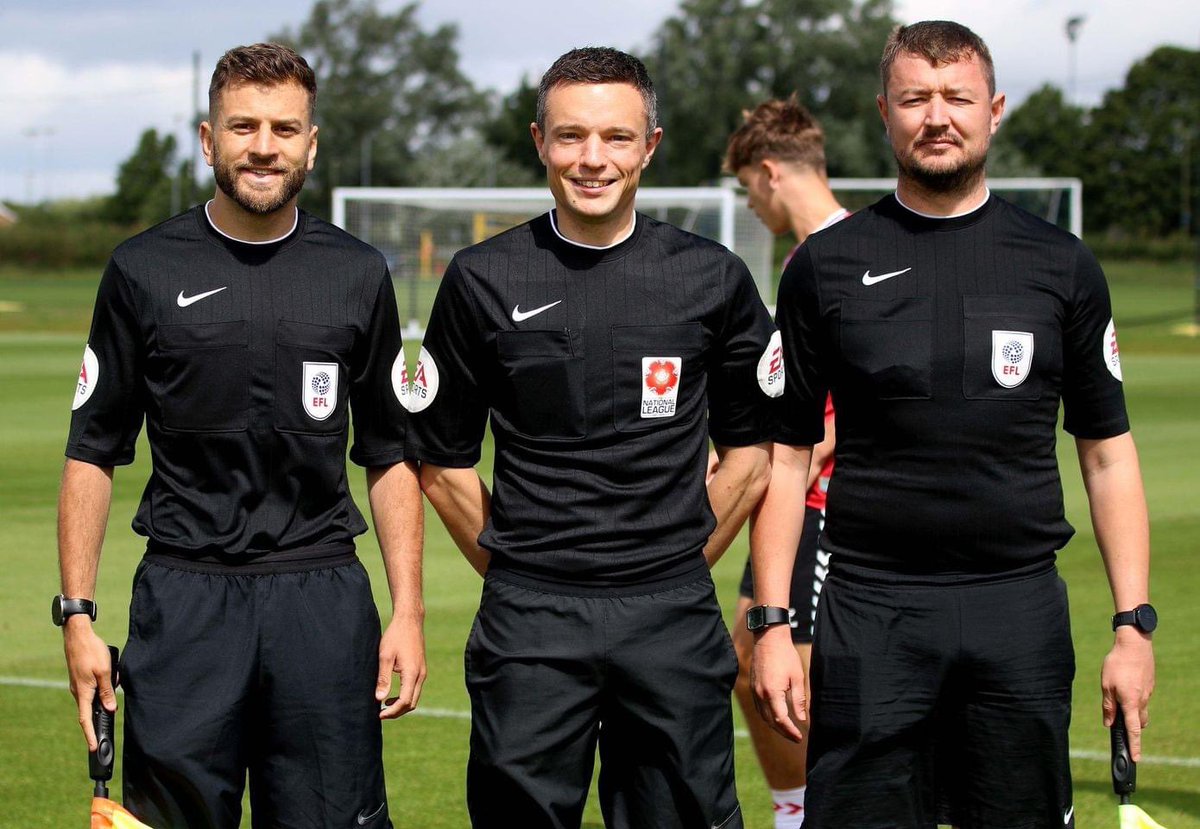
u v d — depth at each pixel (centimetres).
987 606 307
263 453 311
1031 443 308
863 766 313
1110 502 318
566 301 306
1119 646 311
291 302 313
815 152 445
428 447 322
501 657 306
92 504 312
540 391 304
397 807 427
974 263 310
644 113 304
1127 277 5306
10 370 2069
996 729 310
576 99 299
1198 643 616
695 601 309
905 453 308
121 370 313
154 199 7931
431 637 633
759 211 459
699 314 310
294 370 312
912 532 308
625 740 314
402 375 330
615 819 319
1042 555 311
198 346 307
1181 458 1232
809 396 327
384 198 2389
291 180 309
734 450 326
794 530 330
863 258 315
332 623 312
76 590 308
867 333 310
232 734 305
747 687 412
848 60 5925
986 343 305
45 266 5481
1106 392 317
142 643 307
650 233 314
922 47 306
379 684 319
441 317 314
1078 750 480
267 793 315
